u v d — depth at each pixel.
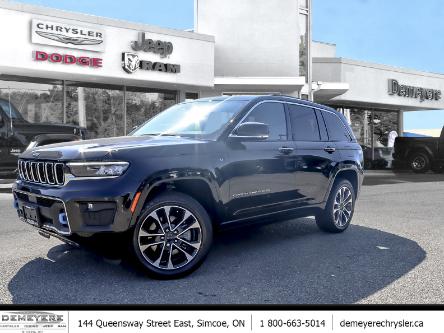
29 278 3.98
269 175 4.80
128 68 16.33
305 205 5.37
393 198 10.29
